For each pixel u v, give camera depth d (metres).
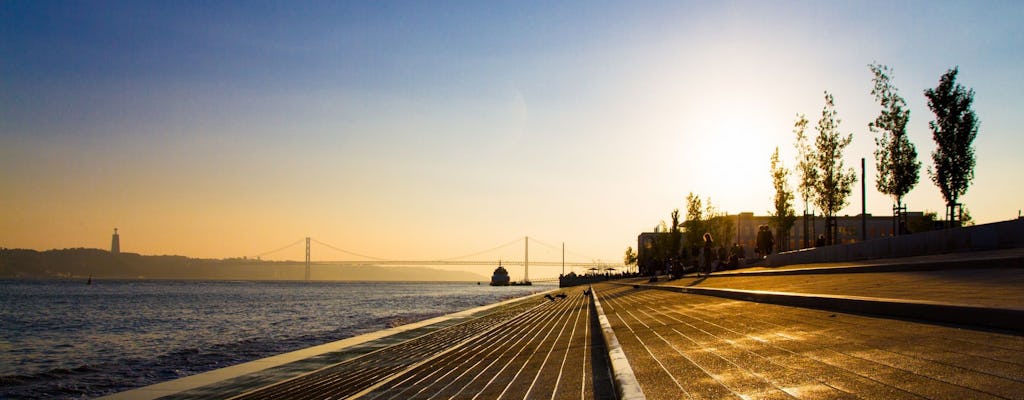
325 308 65.50
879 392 6.07
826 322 11.36
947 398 5.57
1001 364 6.50
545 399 8.50
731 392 6.86
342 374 14.78
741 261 54.78
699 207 75.94
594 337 16.67
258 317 50.62
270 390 13.24
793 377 7.22
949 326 9.08
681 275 48.06
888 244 31.14
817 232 107.56
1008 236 24.11
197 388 14.68
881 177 39.53
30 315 53.97
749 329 12.07
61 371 21.39
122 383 18.88
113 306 69.50
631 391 6.87
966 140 34.16
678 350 10.57
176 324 43.56
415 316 50.09
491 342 19.00
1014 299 10.57
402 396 10.09
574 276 181.12
